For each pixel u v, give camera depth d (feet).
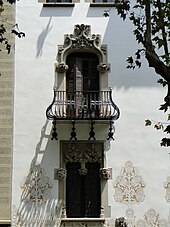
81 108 72.90
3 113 73.67
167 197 71.61
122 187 71.67
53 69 75.66
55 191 71.46
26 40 76.59
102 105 73.15
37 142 73.10
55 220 70.49
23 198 71.10
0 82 74.54
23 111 73.97
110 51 76.48
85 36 76.69
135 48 76.69
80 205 72.08
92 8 78.23
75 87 75.87
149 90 75.20
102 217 70.49
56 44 76.64
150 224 70.69
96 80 76.28
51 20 77.61
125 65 75.97
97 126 73.46
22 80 75.00
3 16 77.10
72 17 77.87
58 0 79.61
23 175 71.87
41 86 74.95
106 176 71.67
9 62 75.46
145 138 73.46
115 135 73.41
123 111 74.23
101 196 71.36
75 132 72.95
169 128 49.55
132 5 77.66
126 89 75.05
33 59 75.92
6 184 71.41
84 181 72.79
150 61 46.24
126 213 70.95
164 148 73.15
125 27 77.56
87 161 73.00
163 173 72.33
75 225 70.38
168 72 45.55
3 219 70.13
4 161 72.13
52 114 72.69
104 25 77.56
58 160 72.54
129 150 72.95
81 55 77.10
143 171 72.33
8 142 72.74
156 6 50.47
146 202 71.36
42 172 72.08
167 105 47.21
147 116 74.23
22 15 77.66
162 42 49.08
